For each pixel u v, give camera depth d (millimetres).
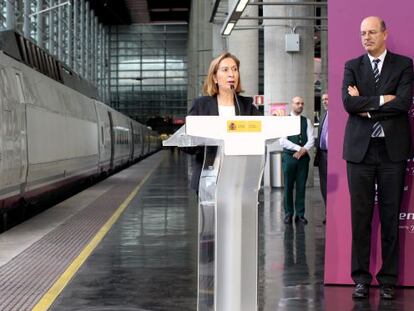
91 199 15023
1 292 5789
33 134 11984
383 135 5152
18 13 36531
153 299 5461
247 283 3215
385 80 5160
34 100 12312
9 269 6863
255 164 3045
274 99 18297
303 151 9797
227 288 3207
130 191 17422
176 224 10461
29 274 6578
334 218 5699
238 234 3191
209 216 3424
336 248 5707
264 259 7086
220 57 3906
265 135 2990
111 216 11609
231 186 3148
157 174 26453
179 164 37844
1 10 33469
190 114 3945
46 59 16828
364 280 5320
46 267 6945
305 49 18281
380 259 5555
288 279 6062
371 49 5176
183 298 5492
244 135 2973
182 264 7016
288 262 6906
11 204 10797
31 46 15172
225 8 32438
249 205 3191
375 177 5293
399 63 5172
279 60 18219
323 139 8781
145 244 8422
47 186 13773
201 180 3438
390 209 5215
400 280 5582
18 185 10977
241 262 3203
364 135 5180
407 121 5211
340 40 5617
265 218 10695
